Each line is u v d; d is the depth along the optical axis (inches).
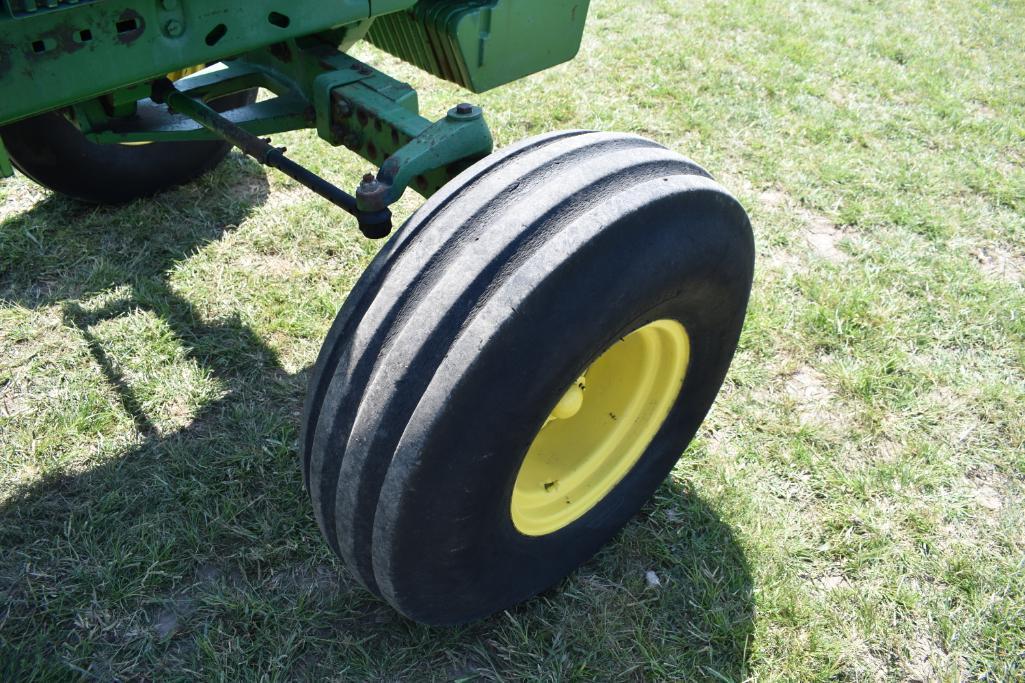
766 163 187.6
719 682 89.7
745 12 280.4
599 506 97.5
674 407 97.7
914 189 185.3
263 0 79.0
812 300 147.2
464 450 67.8
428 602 79.7
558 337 67.4
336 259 147.4
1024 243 170.6
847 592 98.8
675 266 74.0
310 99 103.3
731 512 107.8
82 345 125.0
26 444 110.0
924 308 147.6
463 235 70.6
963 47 277.1
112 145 145.6
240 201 157.9
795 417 123.5
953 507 111.0
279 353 127.6
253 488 107.0
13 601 92.6
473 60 102.3
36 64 67.6
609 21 260.4
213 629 90.6
